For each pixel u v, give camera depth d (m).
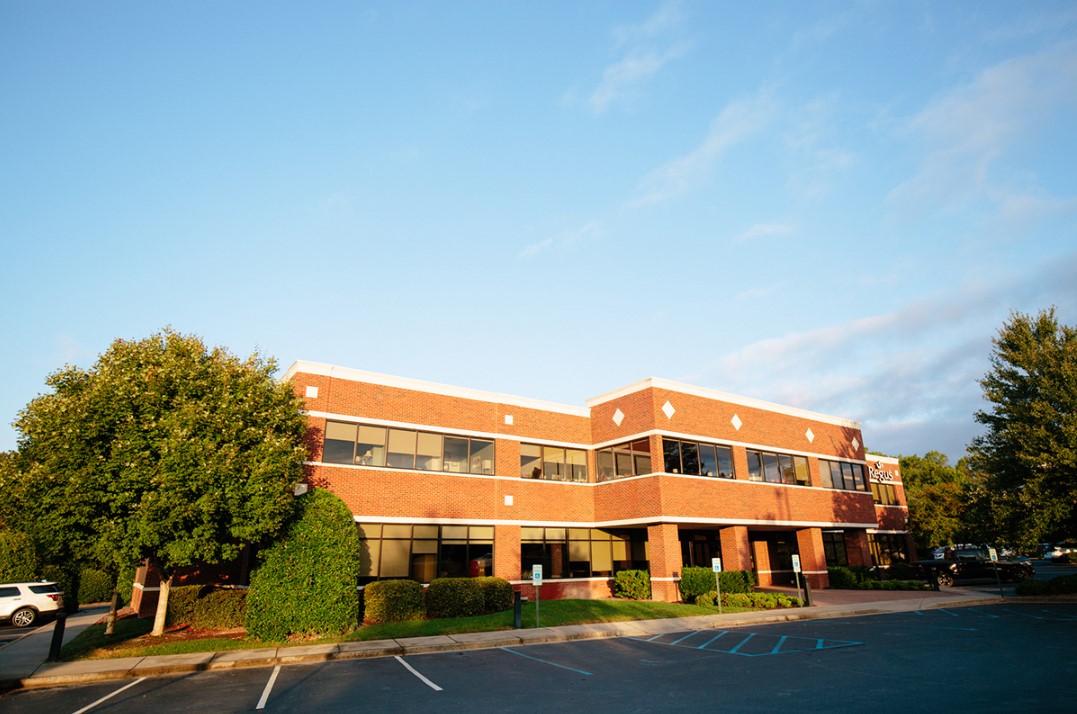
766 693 10.50
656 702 10.13
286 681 12.84
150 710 10.69
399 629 18.92
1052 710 8.94
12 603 24.55
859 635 17.36
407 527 24.84
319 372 24.30
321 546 18.42
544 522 28.62
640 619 21.23
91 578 36.59
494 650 16.31
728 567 29.73
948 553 48.47
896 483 47.19
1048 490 26.09
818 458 35.91
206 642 17.16
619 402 30.22
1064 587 26.20
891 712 9.02
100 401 16.28
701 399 30.44
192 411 16.83
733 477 30.61
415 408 26.31
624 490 29.03
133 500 16.25
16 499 16.11
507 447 28.45
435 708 10.25
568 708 9.95
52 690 12.68
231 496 16.81
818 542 33.88
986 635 16.81
